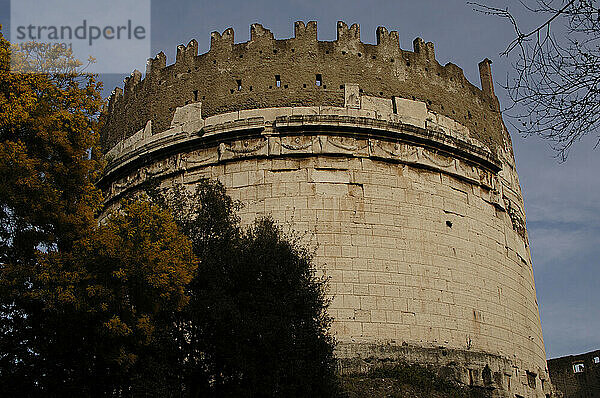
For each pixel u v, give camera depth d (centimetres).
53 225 2573
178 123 4150
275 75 4050
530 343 4159
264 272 2622
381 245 3641
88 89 2772
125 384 2448
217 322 2441
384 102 4038
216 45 4272
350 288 3484
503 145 4706
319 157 3775
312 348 2528
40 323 2477
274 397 2381
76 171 2639
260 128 3838
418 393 3167
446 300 3688
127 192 4184
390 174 3831
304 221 3625
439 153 4056
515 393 3731
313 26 4175
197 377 2444
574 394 5894
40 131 2506
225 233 2812
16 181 2400
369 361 3325
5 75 2506
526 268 4497
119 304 2380
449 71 4447
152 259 2386
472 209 4094
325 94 3975
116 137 4591
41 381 2450
